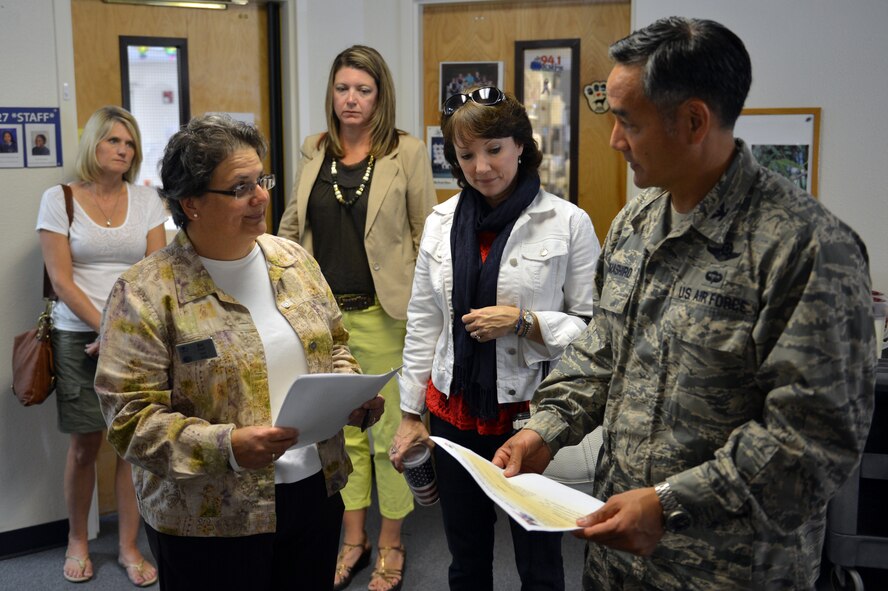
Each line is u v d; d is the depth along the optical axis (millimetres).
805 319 1175
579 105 3568
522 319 1987
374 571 2912
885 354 2705
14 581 2922
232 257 1654
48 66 3004
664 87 1238
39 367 2830
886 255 3166
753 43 3170
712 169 1294
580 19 3512
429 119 3762
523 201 2062
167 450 1511
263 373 1625
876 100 3096
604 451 1505
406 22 3656
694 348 1295
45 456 3143
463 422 2080
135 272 1587
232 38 3525
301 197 2893
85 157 2873
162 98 3434
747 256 1255
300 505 1715
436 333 2223
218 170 1530
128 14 3328
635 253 1451
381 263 2842
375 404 1774
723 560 1308
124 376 1545
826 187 3188
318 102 3660
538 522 1236
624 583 1452
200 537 1602
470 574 2139
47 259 2844
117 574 2980
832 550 2631
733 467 1214
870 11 3057
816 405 1171
